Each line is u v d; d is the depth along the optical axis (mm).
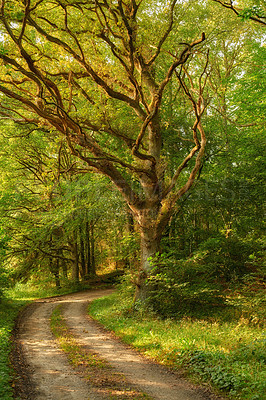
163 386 7000
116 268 38000
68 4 11852
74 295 27375
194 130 13688
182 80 13742
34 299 26484
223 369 7109
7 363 8367
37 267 30203
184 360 8273
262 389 6074
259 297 12180
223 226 22828
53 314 17656
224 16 18938
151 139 16062
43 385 7164
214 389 6641
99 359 9055
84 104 16438
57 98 13695
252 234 19766
